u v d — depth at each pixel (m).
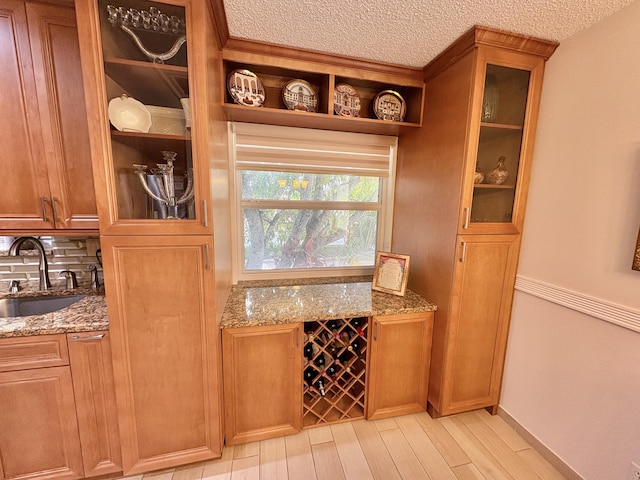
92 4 1.00
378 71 1.67
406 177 1.98
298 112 1.58
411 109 1.88
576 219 1.34
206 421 1.37
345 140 2.01
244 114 1.62
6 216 1.21
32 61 1.15
